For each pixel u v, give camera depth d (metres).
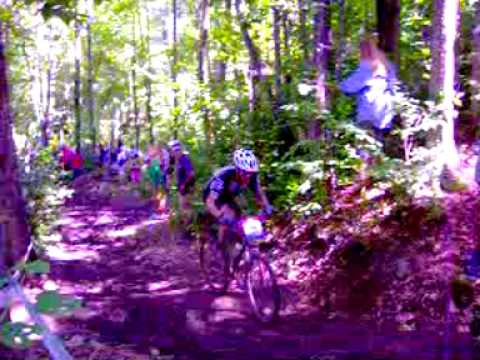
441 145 7.16
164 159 14.15
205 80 14.43
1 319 2.42
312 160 7.92
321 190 7.84
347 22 10.82
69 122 35.38
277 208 8.50
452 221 6.35
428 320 5.55
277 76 10.29
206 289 7.25
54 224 10.26
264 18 11.44
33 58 20.39
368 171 7.29
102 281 8.02
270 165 9.03
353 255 6.73
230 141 10.70
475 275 5.37
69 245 10.98
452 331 5.27
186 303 6.74
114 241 11.16
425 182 6.89
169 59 23.56
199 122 12.29
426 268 5.96
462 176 6.96
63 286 7.74
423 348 4.99
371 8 11.27
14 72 15.08
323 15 8.59
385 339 5.25
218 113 11.25
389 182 7.14
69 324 5.95
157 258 9.14
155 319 6.14
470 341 5.03
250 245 6.37
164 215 12.95
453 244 6.07
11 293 2.76
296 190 8.04
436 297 5.67
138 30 30.59
